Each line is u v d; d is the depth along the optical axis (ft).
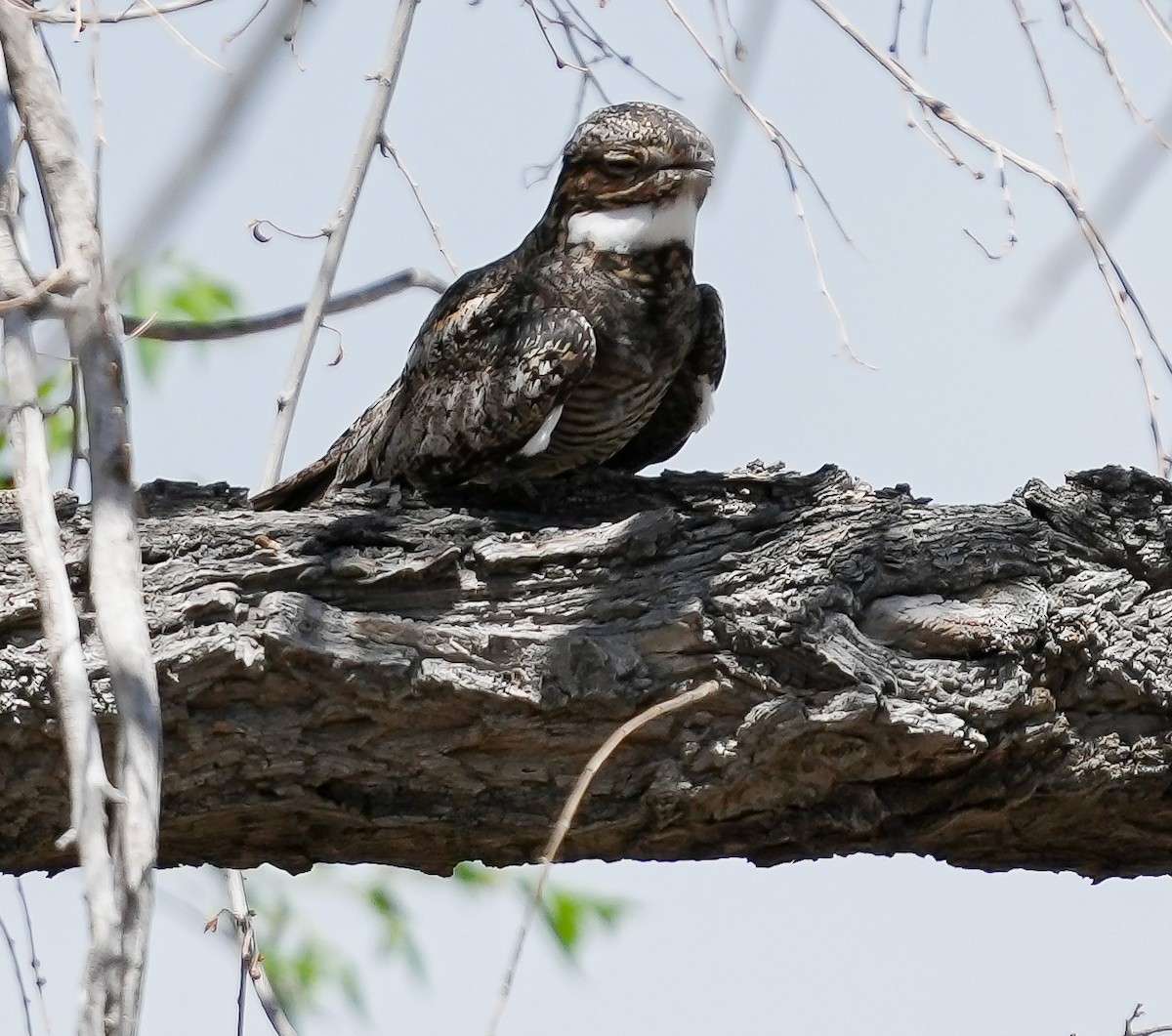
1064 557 26.86
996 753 26.18
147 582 25.89
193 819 26.20
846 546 26.58
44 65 20.66
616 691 25.71
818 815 26.71
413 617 26.27
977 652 26.08
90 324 19.12
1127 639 26.40
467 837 26.76
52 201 20.08
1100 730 26.53
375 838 26.89
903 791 26.68
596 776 26.27
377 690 25.46
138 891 17.17
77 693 18.12
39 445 19.51
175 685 25.20
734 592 26.12
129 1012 16.70
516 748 26.11
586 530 26.84
